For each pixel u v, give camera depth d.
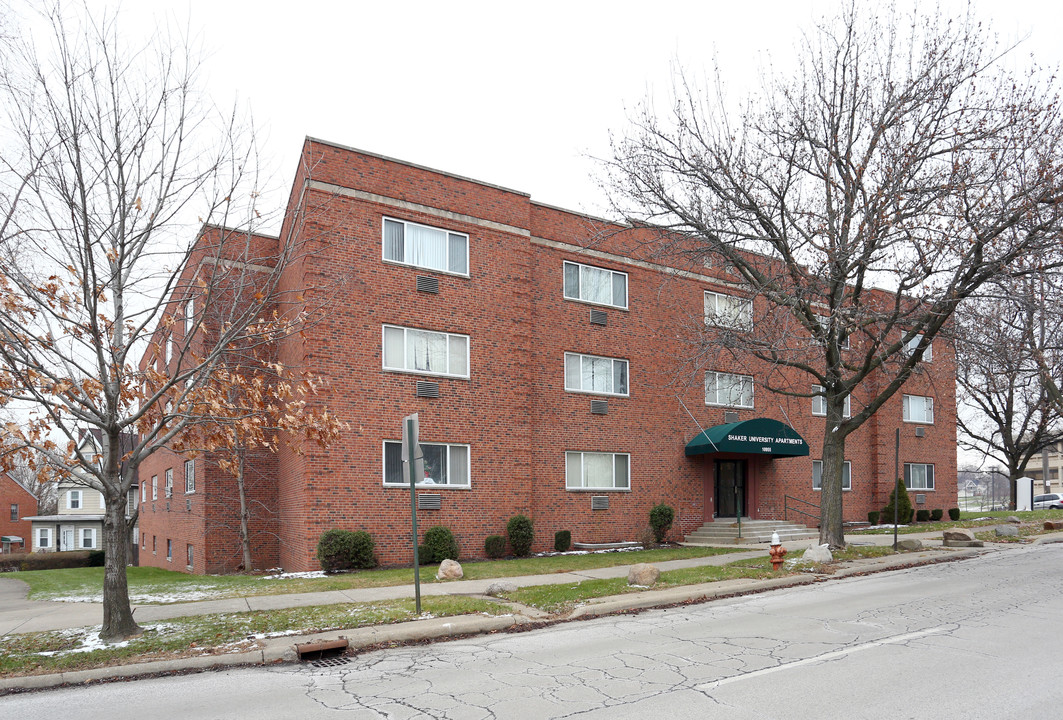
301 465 17.42
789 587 13.71
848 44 16.05
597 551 20.97
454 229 19.73
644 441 23.42
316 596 12.82
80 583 17.42
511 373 20.30
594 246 22.98
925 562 16.66
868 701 6.43
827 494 18.03
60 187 9.34
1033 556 17.56
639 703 6.55
